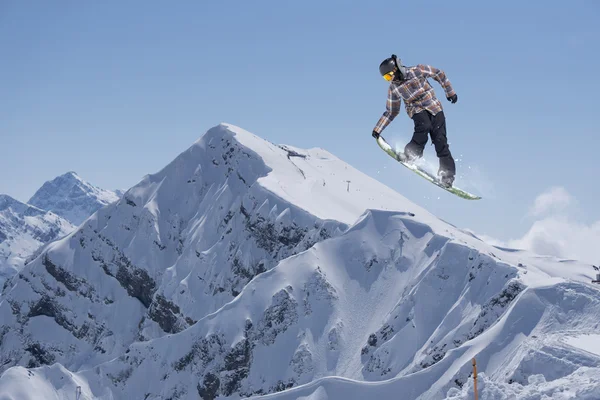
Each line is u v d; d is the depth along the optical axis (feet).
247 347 420.36
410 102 45.55
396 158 46.32
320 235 494.59
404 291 406.41
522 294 273.33
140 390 445.78
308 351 400.88
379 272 435.53
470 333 330.54
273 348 413.39
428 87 45.42
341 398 268.00
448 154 45.37
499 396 80.53
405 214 467.52
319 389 274.36
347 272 444.14
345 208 588.09
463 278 379.35
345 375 380.17
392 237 449.89
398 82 45.44
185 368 437.17
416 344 361.92
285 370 399.24
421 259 424.87
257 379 405.80
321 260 450.30
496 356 254.47
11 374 458.91
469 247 391.65
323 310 422.00
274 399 278.26
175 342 451.94
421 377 267.39
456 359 267.59
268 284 444.55
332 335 406.21
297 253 502.38
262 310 430.61
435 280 387.75
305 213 526.98
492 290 350.23
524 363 142.00
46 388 456.45
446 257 393.91
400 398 262.88
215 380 416.46
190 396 423.23
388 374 357.00
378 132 47.14
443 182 45.32
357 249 452.76
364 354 383.24
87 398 449.89
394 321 382.63
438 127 45.34
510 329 259.60
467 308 354.33
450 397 88.84
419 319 373.20
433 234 440.45
